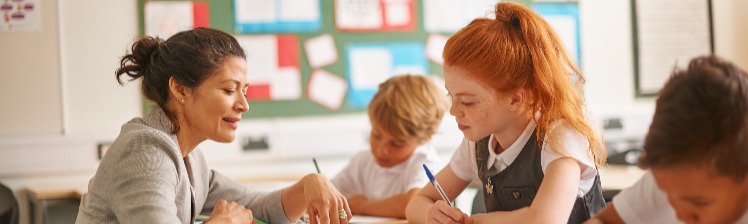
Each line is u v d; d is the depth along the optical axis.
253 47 3.83
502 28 1.53
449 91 1.56
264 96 3.86
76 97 3.60
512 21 1.55
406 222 1.94
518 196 1.65
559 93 1.54
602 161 1.63
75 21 3.59
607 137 4.33
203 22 3.74
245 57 1.60
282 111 3.89
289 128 3.84
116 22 3.64
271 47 3.86
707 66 0.98
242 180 3.52
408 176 2.42
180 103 1.56
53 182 3.56
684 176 0.98
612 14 4.38
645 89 4.44
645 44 4.44
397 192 2.46
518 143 1.62
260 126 3.80
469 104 1.53
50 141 3.53
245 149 3.77
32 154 3.52
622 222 1.27
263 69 3.85
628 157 3.64
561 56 1.56
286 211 1.86
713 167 0.96
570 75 1.58
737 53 4.59
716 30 4.57
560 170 1.53
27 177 3.53
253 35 3.83
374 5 4.01
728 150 0.95
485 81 1.50
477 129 1.54
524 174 1.63
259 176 3.75
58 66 3.57
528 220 1.50
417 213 1.86
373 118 2.41
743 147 0.95
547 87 1.52
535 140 1.60
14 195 3.33
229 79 1.54
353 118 4.00
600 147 1.62
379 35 4.02
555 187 1.51
